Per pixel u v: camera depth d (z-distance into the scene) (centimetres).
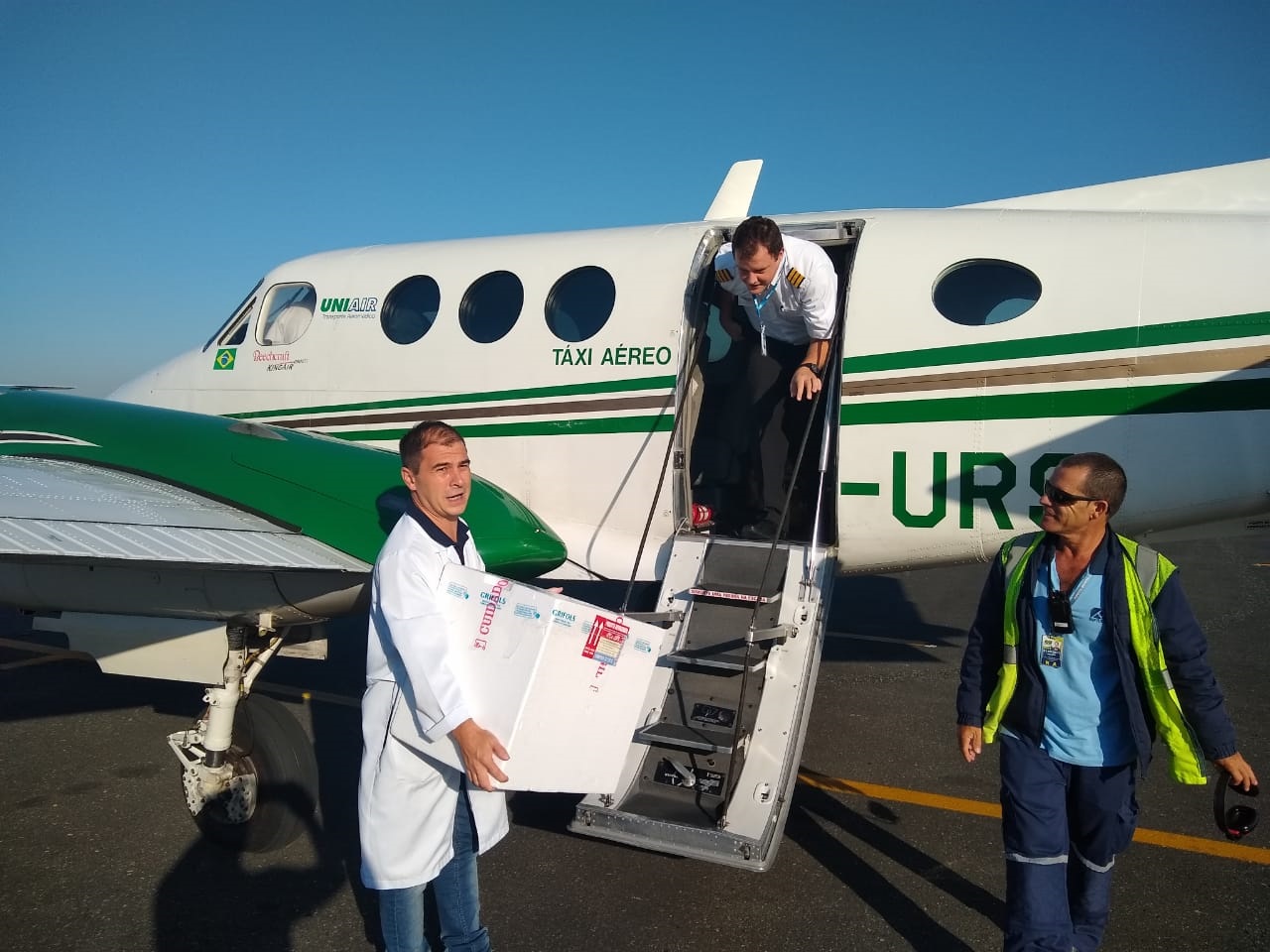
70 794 434
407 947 241
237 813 374
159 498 416
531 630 225
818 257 404
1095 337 420
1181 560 1089
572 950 310
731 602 395
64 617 410
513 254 545
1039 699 256
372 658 239
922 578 1016
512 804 427
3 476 418
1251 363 401
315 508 404
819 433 466
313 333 597
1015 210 467
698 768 359
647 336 492
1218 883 354
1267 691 592
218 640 380
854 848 384
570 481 515
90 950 309
